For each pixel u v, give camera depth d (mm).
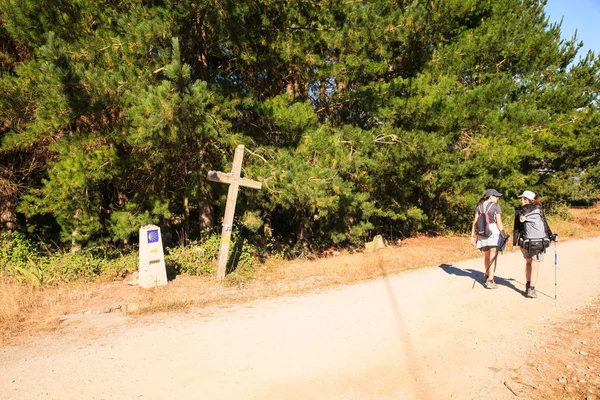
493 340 5316
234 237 10875
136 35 8359
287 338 5402
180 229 14297
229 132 10242
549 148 17000
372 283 8617
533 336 5438
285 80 12648
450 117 12711
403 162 12203
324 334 5555
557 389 4000
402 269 10047
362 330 5707
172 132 8109
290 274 9461
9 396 3871
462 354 4879
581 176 29484
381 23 11062
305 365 4586
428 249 12836
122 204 11203
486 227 7816
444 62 14406
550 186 22047
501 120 14883
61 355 4824
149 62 8984
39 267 8367
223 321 6094
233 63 11547
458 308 6730
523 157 16688
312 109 10812
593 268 10109
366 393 3971
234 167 8672
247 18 10602
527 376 4293
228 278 8734
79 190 9102
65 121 8523
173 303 6820
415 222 15367
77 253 9508
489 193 7855
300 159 10539
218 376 4316
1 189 10602
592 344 5117
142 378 4262
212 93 9273
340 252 13750
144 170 10398
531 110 14789
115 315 6297
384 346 5133
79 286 7723
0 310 6082
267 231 13359
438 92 12477
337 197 9828
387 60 12883
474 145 14078
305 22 11133
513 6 17328
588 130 16359
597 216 25078
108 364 4590
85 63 8680
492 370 4453
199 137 9305
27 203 9531
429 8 12234
